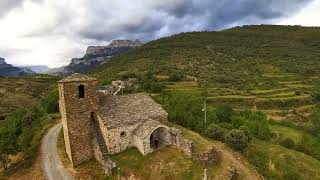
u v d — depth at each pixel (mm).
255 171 39938
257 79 132500
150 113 43188
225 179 34688
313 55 185875
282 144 55438
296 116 88875
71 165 40562
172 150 39031
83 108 39938
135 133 39750
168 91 94250
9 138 50875
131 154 38625
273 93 109188
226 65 163375
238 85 120312
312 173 43531
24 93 135125
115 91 93500
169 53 194375
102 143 39625
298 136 64562
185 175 34406
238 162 41031
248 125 59094
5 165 43500
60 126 63062
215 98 94500
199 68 151750
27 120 68000
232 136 45531
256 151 47156
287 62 167250
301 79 132000
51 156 45750
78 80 39031
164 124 42219
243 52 197500
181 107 63594
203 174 34625
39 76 192125
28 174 41031
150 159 37125
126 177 35000
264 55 188875
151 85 96625
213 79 127312
